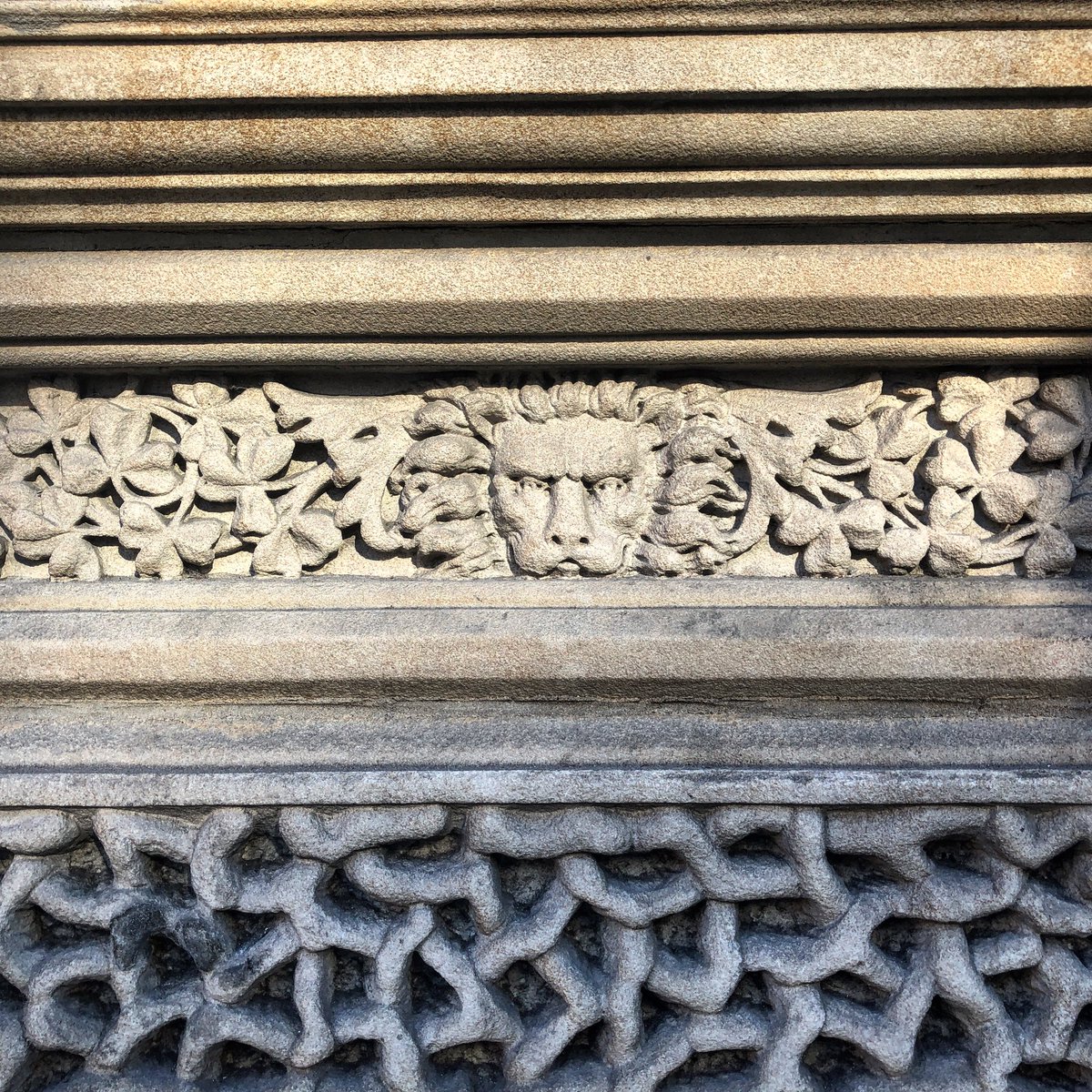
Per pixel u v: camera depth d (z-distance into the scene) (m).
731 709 1.22
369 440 1.25
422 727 1.22
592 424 1.22
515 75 0.99
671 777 1.16
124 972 1.16
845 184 1.07
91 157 1.05
